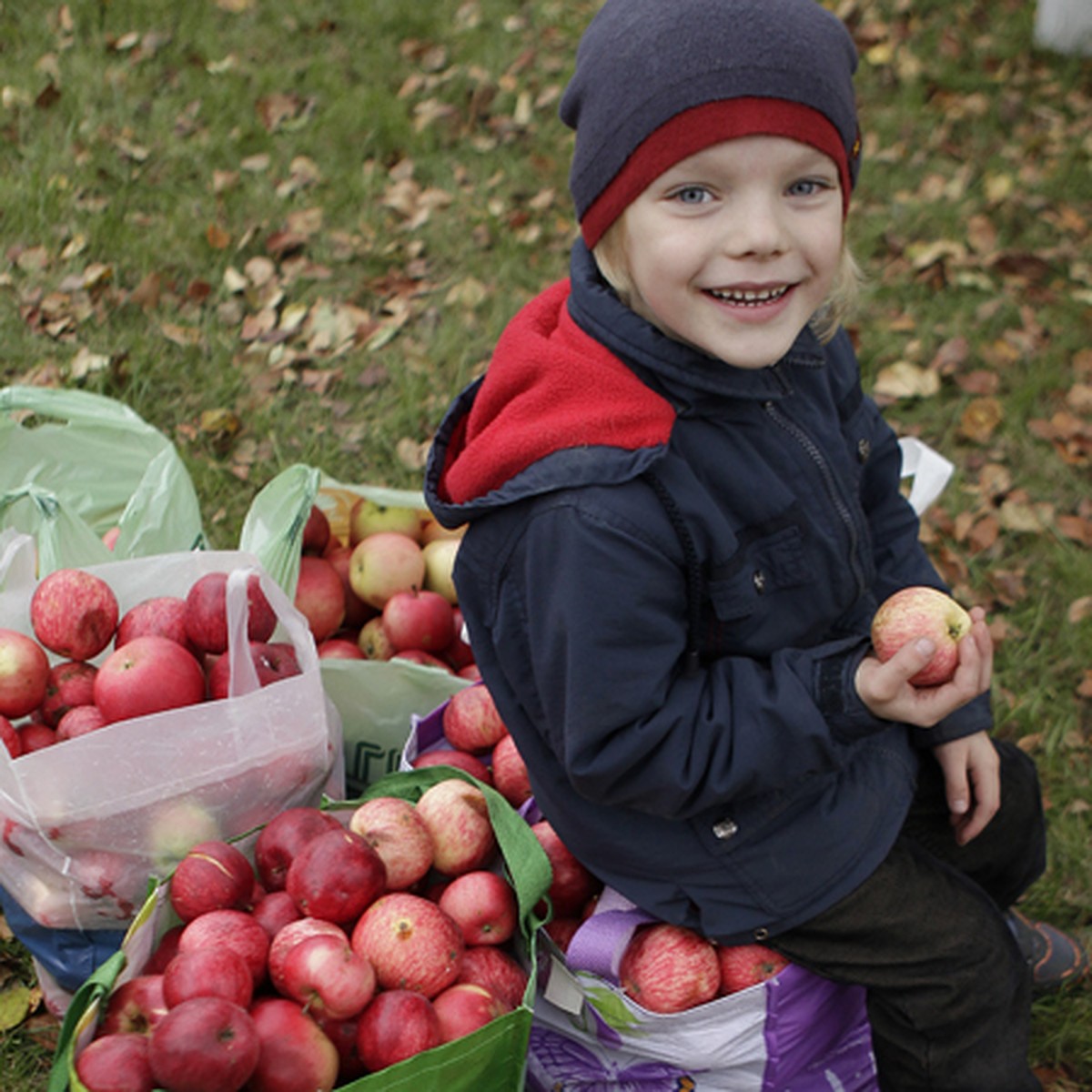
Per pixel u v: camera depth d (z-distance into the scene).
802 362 1.79
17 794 1.84
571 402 1.60
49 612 2.11
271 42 5.36
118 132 4.76
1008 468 3.41
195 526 2.47
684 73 1.46
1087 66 5.15
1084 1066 2.12
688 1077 1.85
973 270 4.11
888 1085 1.82
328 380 3.65
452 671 2.61
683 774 1.59
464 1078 1.62
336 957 1.63
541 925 1.83
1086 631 2.91
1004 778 1.98
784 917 1.71
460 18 5.56
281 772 2.00
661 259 1.55
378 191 4.50
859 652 1.63
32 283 3.99
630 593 1.54
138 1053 1.50
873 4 5.51
